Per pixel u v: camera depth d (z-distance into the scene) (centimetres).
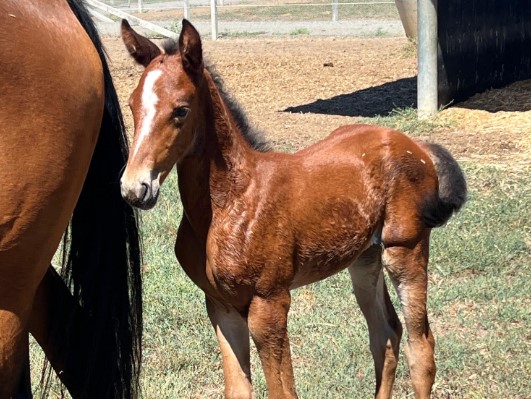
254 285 348
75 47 297
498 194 742
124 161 336
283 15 2692
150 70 327
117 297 335
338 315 540
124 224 337
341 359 482
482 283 577
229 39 2127
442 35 1071
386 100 1265
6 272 285
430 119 1047
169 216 698
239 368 367
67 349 333
